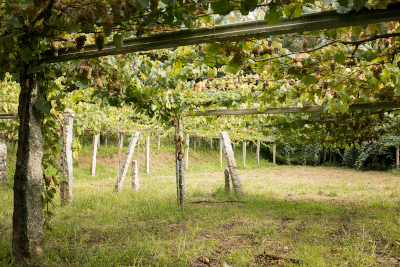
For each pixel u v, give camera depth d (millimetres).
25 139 3326
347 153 20328
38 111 3383
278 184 11711
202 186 10758
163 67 4773
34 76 3299
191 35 2543
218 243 4145
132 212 5777
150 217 5520
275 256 3639
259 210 6250
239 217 5617
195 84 5250
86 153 17438
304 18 2305
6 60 2746
